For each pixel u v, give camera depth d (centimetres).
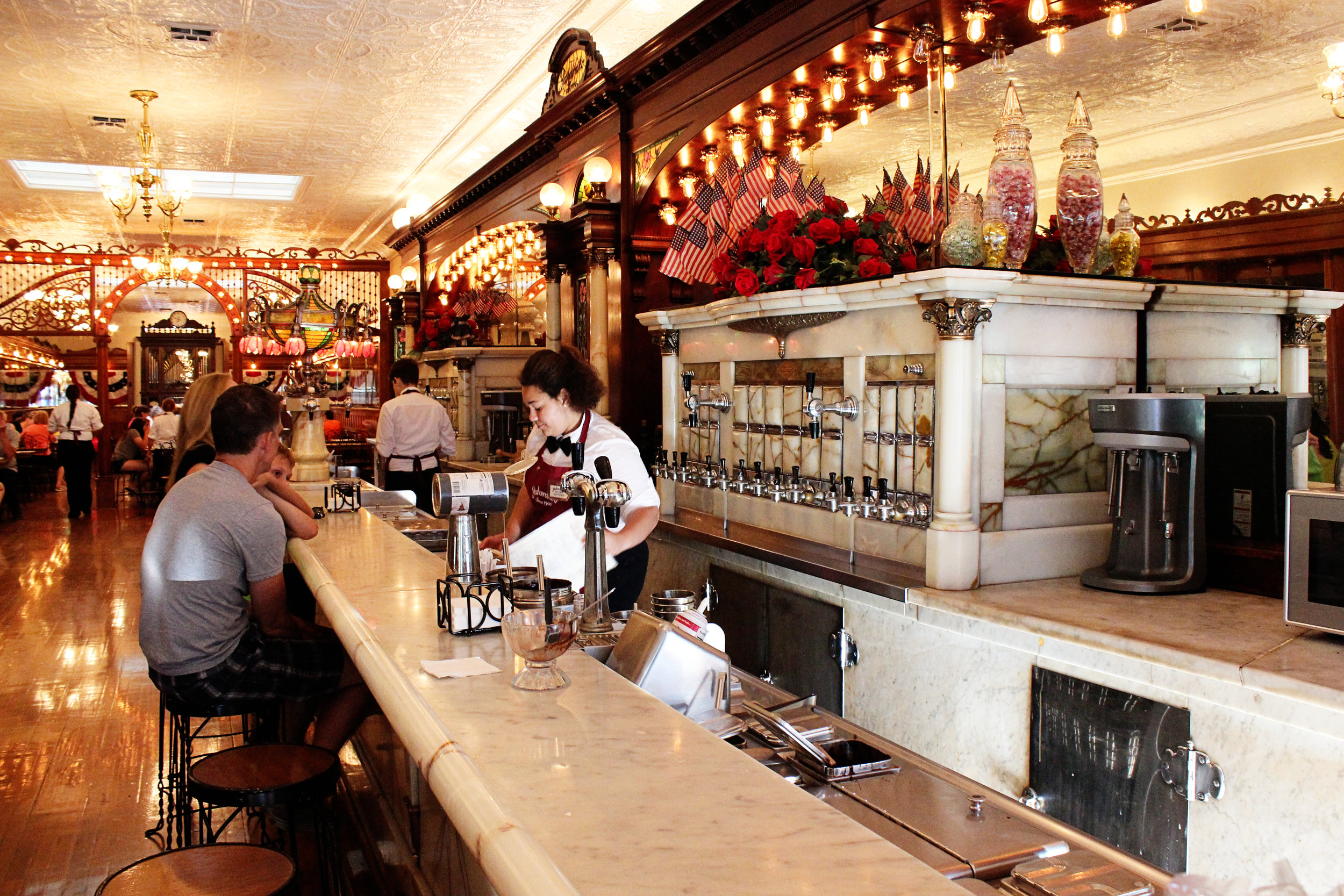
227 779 248
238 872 195
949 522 330
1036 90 677
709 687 204
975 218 351
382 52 759
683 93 604
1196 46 597
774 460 453
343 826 375
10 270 1470
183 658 309
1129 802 261
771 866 112
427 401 786
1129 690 261
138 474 1434
